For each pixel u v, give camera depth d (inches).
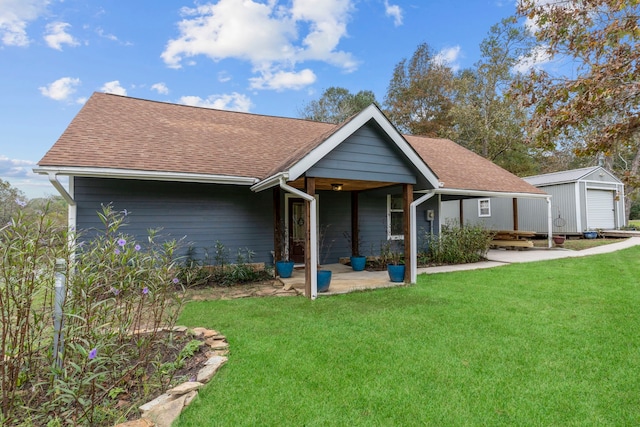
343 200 432.8
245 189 363.3
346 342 160.7
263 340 163.6
